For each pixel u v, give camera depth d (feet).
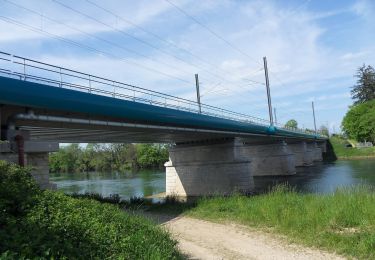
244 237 45.91
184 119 113.39
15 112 69.82
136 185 206.18
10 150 59.72
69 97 74.38
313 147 353.51
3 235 23.91
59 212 33.27
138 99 96.94
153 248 29.58
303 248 39.45
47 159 65.31
